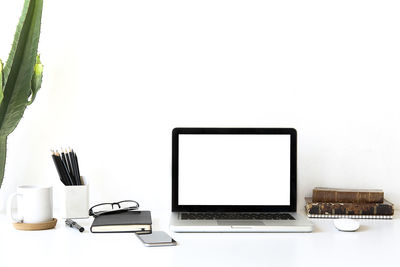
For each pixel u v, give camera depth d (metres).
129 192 1.68
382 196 1.56
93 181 1.68
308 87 1.68
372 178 1.69
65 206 1.50
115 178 1.68
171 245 1.25
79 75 1.66
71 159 1.54
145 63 1.67
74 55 1.66
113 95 1.67
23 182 1.67
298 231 1.38
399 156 1.69
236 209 1.52
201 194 1.53
